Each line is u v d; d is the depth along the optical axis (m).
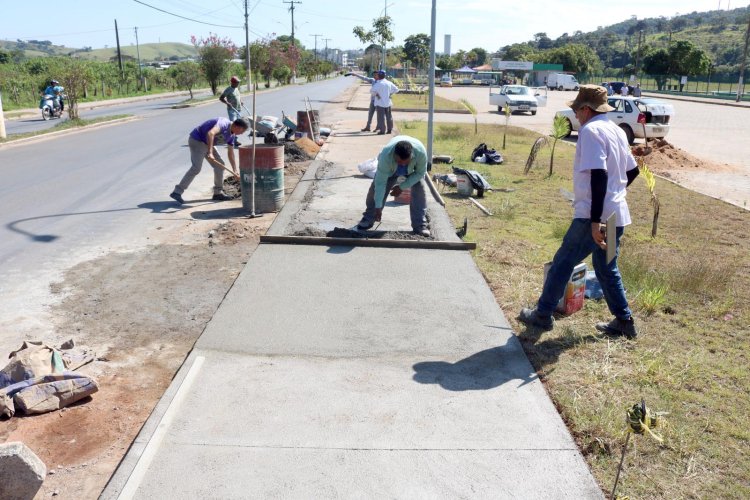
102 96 43.31
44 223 8.51
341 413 3.77
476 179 10.25
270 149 8.80
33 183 11.39
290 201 9.58
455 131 19.70
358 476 3.19
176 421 3.66
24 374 4.04
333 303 5.51
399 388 4.08
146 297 5.79
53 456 3.41
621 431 3.64
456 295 5.75
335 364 4.40
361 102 34.72
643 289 5.85
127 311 5.46
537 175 12.66
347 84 75.75
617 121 19.16
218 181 9.91
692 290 6.05
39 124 24.66
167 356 4.62
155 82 58.25
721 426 3.73
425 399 3.96
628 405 3.95
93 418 3.79
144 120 24.59
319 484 3.12
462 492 3.09
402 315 5.28
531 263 6.80
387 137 17.97
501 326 5.09
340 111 28.70
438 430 3.61
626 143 4.59
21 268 6.62
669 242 7.97
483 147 14.35
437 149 15.84
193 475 3.18
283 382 4.13
